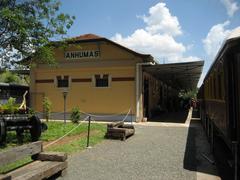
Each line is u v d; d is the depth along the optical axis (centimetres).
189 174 667
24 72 2250
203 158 835
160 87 2970
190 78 3045
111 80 2014
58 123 1720
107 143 1072
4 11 1144
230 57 588
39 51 1324
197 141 1138
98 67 2025
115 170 694
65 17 1324
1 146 991
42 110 2188
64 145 1003
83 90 2091
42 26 1295
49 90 2188
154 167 726
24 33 1200
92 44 2047
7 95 2006
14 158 540
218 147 933
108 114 2005
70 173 663
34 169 563
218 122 788
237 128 576
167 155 869
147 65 1928
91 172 674
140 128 1576
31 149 603
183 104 4294
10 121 1066
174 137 1242
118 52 1975
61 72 2159
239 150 570
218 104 777
